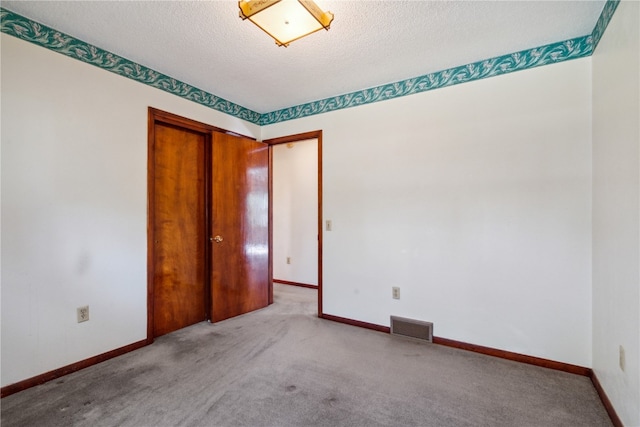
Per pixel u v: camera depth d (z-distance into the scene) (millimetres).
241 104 3547
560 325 2234
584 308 2158
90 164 2283
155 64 2588
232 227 3385
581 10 1880
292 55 2430
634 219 1438
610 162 1766
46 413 1705
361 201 3104
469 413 1724
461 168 2604
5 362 1878
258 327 3074
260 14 1700
